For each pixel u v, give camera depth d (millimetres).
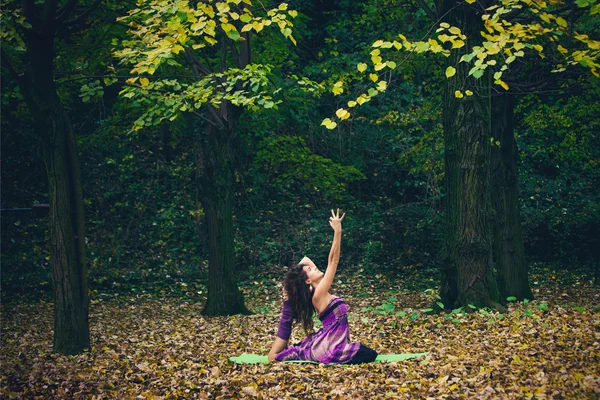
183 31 7902
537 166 21109
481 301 9594
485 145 9797
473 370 5676
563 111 13883
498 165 12398
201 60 13844
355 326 9273
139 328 10672
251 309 13086
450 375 5508
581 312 8625
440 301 10070
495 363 5809
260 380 5621
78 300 8148
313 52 21688
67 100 14391
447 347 6949
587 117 14500
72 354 8008
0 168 17656
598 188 20203
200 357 7504
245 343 8633
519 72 12164
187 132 18797
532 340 6828
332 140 21078
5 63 7781
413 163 20000
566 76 12148
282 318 6559
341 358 6172
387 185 21156
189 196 19203
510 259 12273
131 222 18047
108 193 18453
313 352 6312
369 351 6223
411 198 21156
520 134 20344
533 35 6859
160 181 19547
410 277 16609
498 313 8930
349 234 18453
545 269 17359
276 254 17766
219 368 6418
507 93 11680
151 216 18453
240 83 11852
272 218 19359
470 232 9734
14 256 15633
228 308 12109
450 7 9711
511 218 12328
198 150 18281
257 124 15789
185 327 10609
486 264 9734
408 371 5758
